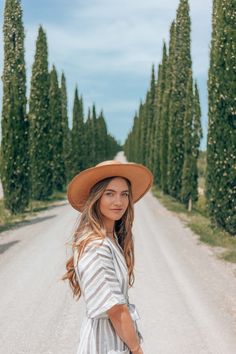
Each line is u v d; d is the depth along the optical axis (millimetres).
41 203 39219
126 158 168875
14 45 30797
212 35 21328
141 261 14789
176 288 11531
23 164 30969
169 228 22984
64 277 3102
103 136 123812
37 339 8055
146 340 8062
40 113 41125
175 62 38438
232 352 7566
